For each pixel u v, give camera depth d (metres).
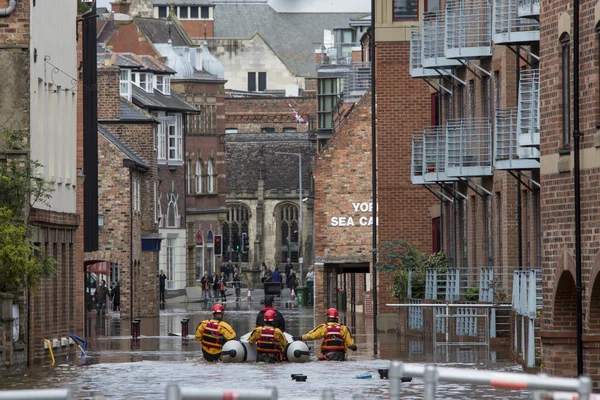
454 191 113.31
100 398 29.72
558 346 64.69
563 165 63.66
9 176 82.19
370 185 152.50
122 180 172.12
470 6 103.12
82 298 125.56
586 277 61.06
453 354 89.38
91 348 104.94
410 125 126.94
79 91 120.25
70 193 100.50
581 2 61.34
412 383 69.06
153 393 65.19
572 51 62.38
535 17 85.94
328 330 86.81
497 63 98.25
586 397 28.84
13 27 86.25
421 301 112.19
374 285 100.56
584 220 61.22
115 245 171.12
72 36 102.19
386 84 127.06
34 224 86.19
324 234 154.00
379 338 111.38
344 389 65.81
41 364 86.12
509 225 95.44
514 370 74.75
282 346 85.50
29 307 86.06
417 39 115.69
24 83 86.12
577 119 61.59
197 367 82.06
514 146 88.94
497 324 95.44
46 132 92.38
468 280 104.38
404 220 126.88
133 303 177.12
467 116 108.94
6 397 28.59
